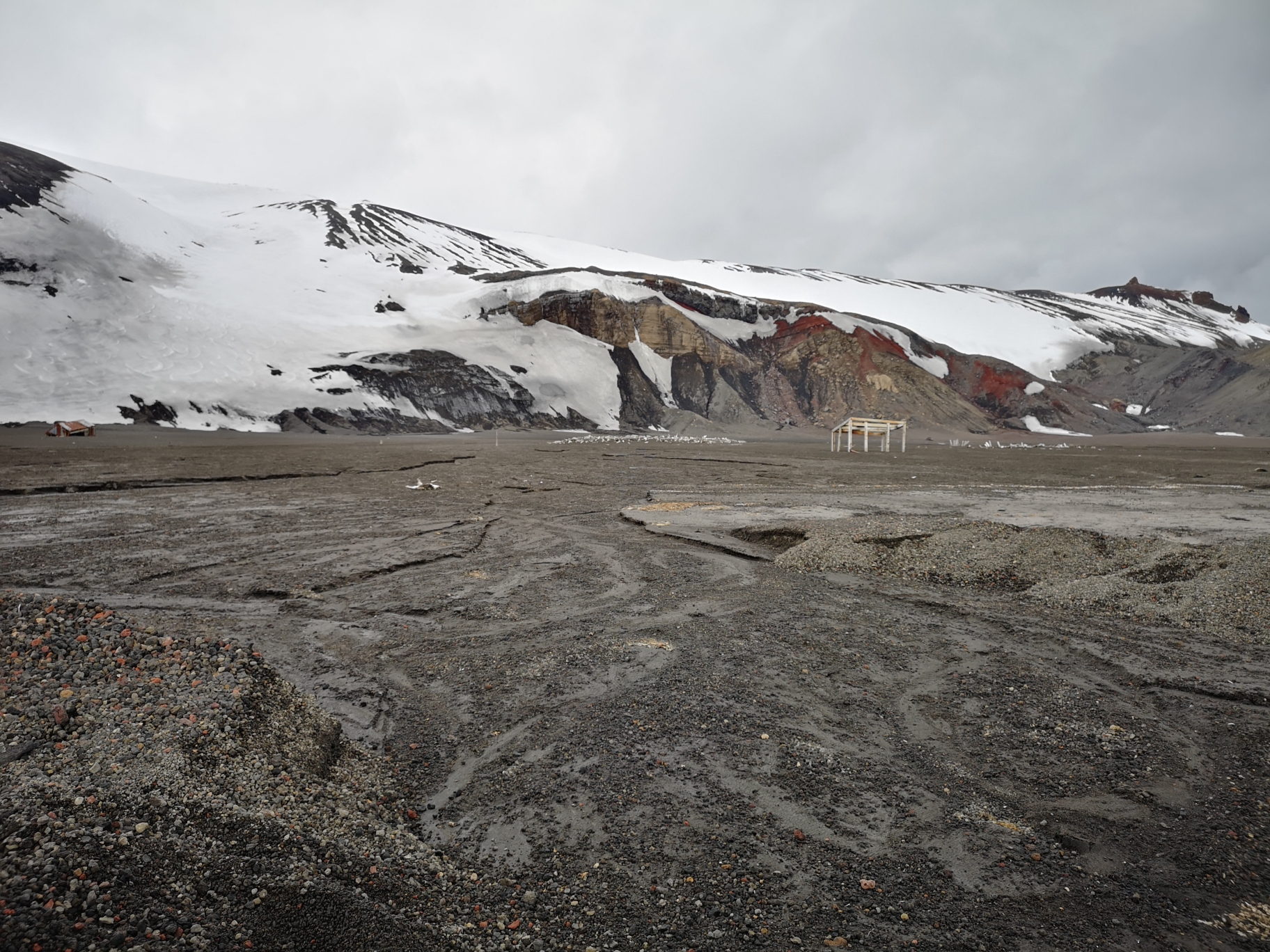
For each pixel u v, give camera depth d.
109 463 32.72
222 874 3.41
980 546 12.20
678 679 7.24
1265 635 8.37
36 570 11.90
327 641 8.54
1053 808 4.91
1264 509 17.70
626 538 15.29
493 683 7.18
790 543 14.32
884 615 9.62
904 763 5.54
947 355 108.00
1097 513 17.03
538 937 3.61
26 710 4.44
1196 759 5.60
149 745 4.29
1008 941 3.62
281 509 19.19
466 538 15.06
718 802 4.95
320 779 4.74
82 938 2.82
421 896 3.76
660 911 3.85
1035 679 7.32
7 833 3.29
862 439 82.50
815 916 3.81
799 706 6.61
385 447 51.56
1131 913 3.84
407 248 127.88
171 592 10.70
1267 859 4.30
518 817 4.79
